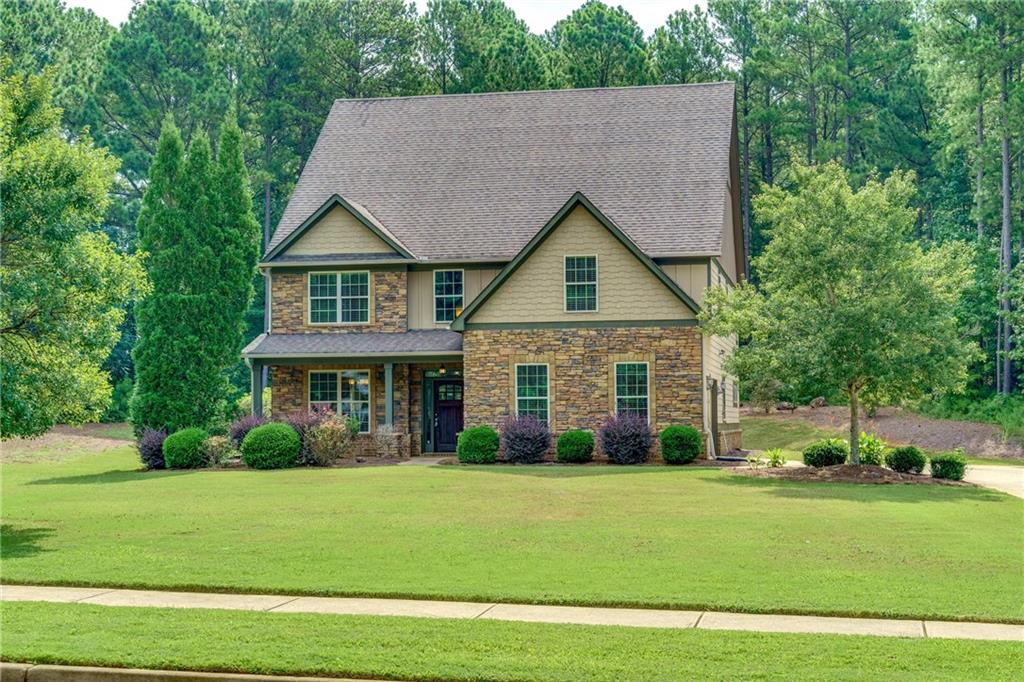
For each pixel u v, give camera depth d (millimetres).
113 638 11750
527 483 27391
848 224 30828
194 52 74438
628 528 19812
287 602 13812
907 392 30547
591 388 35406
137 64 71500
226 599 14031
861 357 29734
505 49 63406
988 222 62781
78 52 76125
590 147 42219
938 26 58594
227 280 46344
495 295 36000
